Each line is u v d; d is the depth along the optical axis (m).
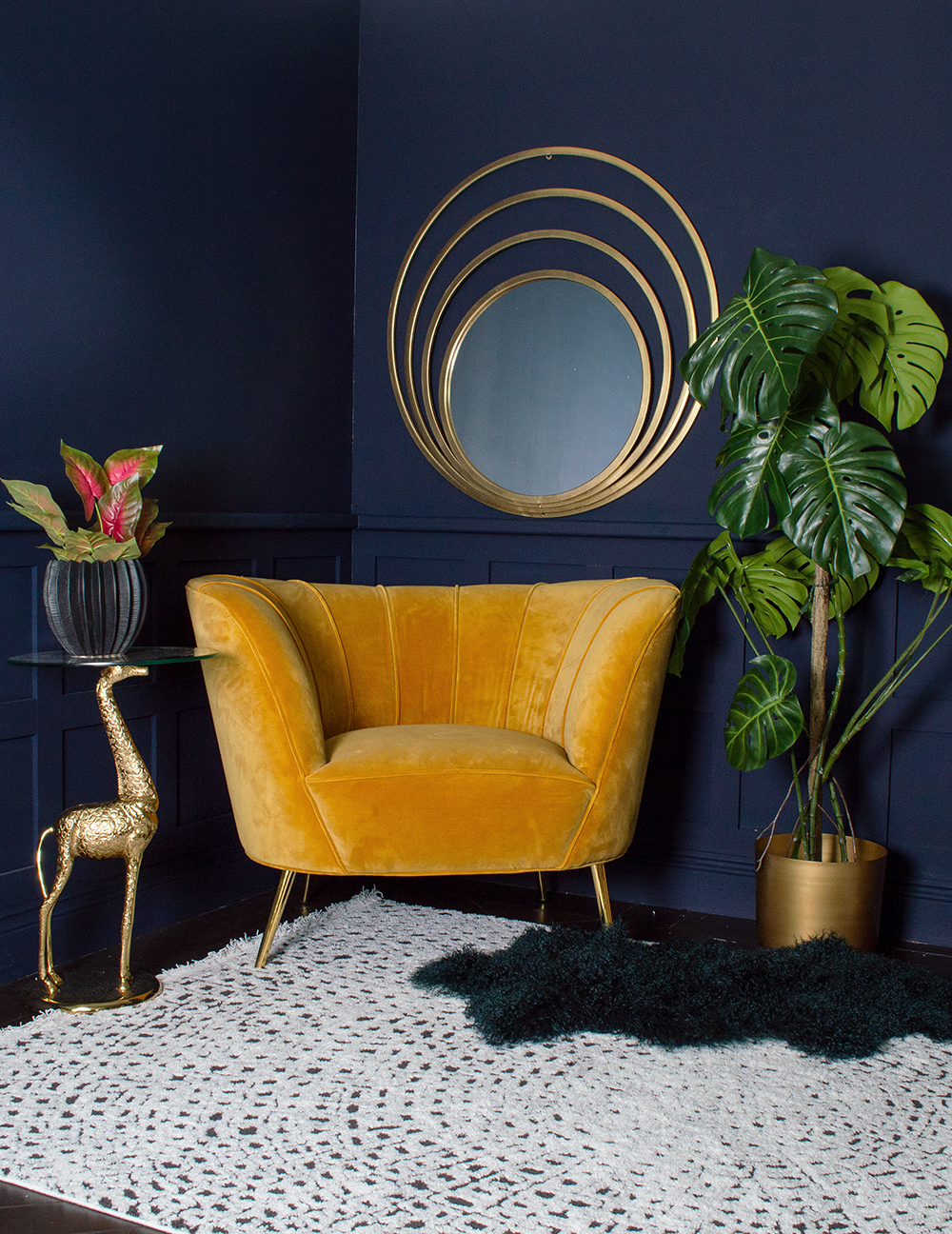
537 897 3.32
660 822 3.31
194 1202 1.69
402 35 3.54
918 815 3.06
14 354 2.49
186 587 2.82
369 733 2.76
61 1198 1.71
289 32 3.29
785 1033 2.28
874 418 3.03
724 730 2.75
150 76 2.83
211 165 3.04
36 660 2.32
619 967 2.45
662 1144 1.87
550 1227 1.63
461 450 3.53
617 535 3.32
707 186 3.20
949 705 3.02
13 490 2.32
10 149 2.46
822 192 3.08
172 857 3.01
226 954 2.71
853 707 3.11
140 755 2.71
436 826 2.56
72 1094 2.01
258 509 3.28
